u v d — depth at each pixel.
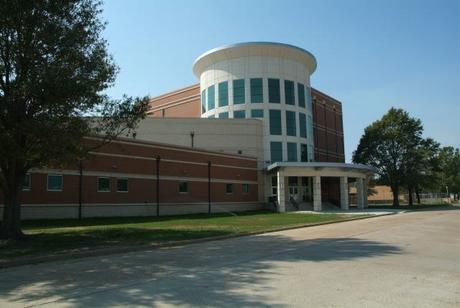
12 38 17.78
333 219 31.88
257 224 27.08
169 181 41.28
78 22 18.95
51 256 13.64
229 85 59.03
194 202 43.94
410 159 63.50
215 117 59.19
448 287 8.88
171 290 8.77
